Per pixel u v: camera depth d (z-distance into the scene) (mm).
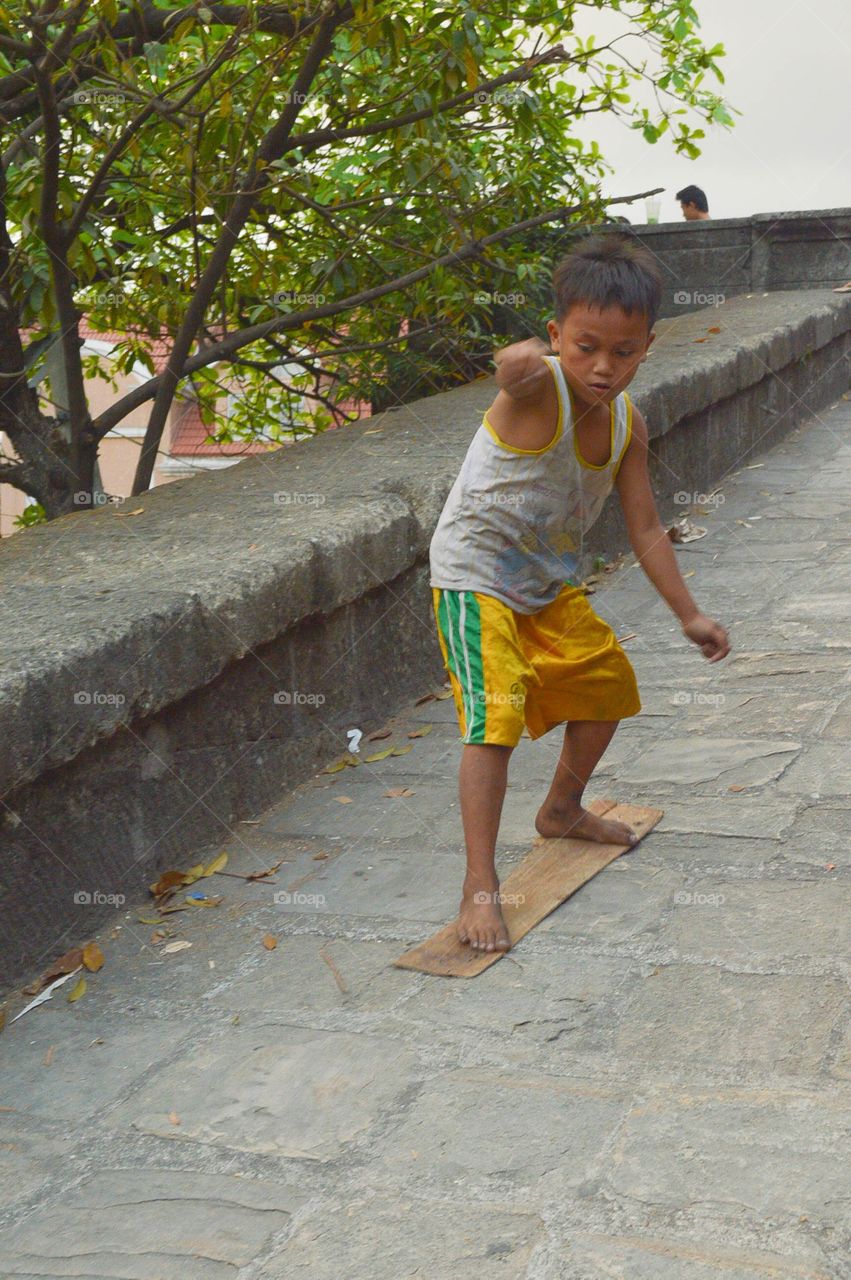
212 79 6105
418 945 3025
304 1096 2500
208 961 3082
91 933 3252
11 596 3609
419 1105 2420
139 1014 2887
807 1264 1903
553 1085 2430
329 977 2934
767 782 3646
